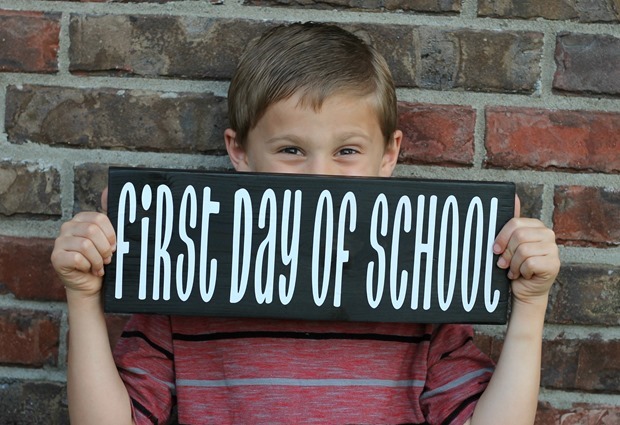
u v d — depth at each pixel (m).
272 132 1.18
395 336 1.18
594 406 1.37
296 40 1.20
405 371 1.18
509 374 1.11
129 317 1.39
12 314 1.37
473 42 1.33
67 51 1.34
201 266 1.07
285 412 1.13
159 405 1.16
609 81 1.33
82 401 1.10
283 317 1.07
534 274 1.08
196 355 1.18
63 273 1.07
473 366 1.19
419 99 1.34
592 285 1.35
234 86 1.24
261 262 1.07
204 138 1.35
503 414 1.11
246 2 1.33
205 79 1.34
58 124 1.34
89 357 1.10
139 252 1.07
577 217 1.35
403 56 1.33
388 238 1.08
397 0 1.33
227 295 1.07
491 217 1.08
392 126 1.25
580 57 1.33
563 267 1.35
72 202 1.36
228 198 1.07
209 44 1.33
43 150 1.35
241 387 1.15
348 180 1.07
